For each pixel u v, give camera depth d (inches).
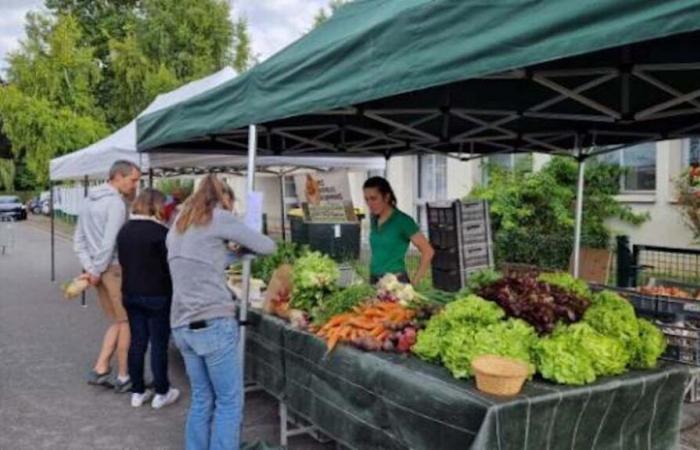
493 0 93.0
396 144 293.6
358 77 119.6
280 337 156.7
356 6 170.1
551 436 102.2
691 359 149.6
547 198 420.2
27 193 1716.3
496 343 110.0
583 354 109.0
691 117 219.1
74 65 1207.6
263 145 293.1
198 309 133.1
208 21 1312.7
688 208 366.9
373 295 149.1
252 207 157.2
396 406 114.7
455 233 344.2
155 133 219.3
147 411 194.1
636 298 176.7
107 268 206.5
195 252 133.3
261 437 169.6
